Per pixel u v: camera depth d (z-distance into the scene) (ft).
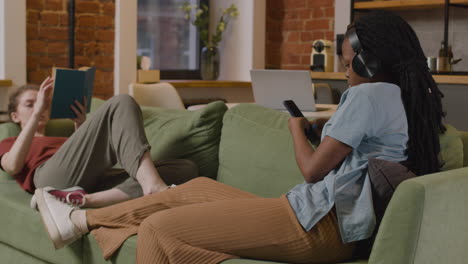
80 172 8.63
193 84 17.92
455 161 6.57
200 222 5.81
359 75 5.97
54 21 15.94
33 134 8.95
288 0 20.30
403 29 5.91
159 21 19.36
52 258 7.45
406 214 5.06
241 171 8.24
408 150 5.87
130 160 8.18
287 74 11.14
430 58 15.84
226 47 20.12
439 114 6.07
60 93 9.05
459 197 5.33
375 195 5.60
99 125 8.57
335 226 5.60
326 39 19.27
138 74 17.15
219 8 20.08
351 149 5.72
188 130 8.91
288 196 5.87
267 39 20.62
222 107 8.93
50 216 7.21
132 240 6.53
